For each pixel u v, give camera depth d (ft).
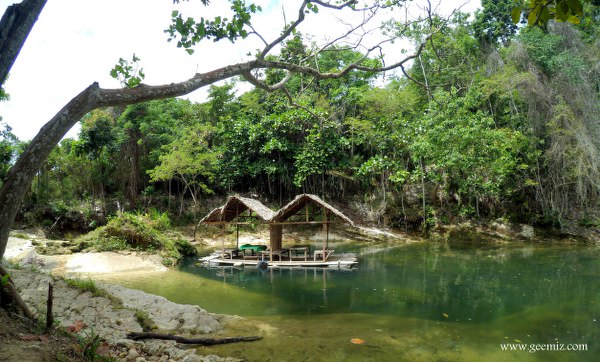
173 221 79.97
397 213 82.38
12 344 14.25
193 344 21.25
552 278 42.22
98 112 76.23
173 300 32.55
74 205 74.69
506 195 79.20
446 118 71.20
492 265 50.42
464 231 78.89
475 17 92.02
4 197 13.47
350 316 28.02
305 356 20.01
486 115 74.79
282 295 34.86
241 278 43.16
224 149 85.05
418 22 27.04
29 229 66.44
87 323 21.61
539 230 77.25
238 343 21.76
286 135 86.79
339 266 49.80
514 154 75.25
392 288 37.73
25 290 24.89
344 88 86.33
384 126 82.84
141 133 82.99
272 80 51.72
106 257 47.98
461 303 31.99
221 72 18.81
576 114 74.90
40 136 14.11
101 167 81.61
